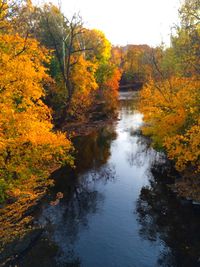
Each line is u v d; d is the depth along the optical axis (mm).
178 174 25594
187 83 23922
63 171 27422
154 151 32969
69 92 41531
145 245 17031
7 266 15102
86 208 20938
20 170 16453
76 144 36250
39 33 42906
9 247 16172
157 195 22578
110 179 25781
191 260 15773
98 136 39844
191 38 23234
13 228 17438
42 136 17156
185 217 19500
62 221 19344
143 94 26281
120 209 20844
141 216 19875
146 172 27016
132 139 38000
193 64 23312
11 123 15422
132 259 16000
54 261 15766
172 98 23391
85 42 59969
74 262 15727
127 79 108938
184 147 21984
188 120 22094
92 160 30469
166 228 18531
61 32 45344
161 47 33562
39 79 18016
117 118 51562
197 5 21844
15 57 16062
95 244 17203
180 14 22656
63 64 42094
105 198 22422
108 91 74188
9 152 16453
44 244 17094
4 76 15070
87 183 24969
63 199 22281
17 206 18922
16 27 17312
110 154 32375
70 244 17156
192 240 17297
